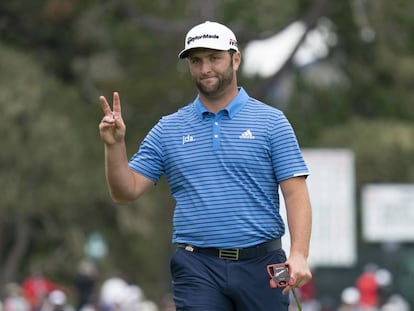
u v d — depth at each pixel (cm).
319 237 6203
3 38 11419
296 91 12562
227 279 2356
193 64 2391
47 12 10550
